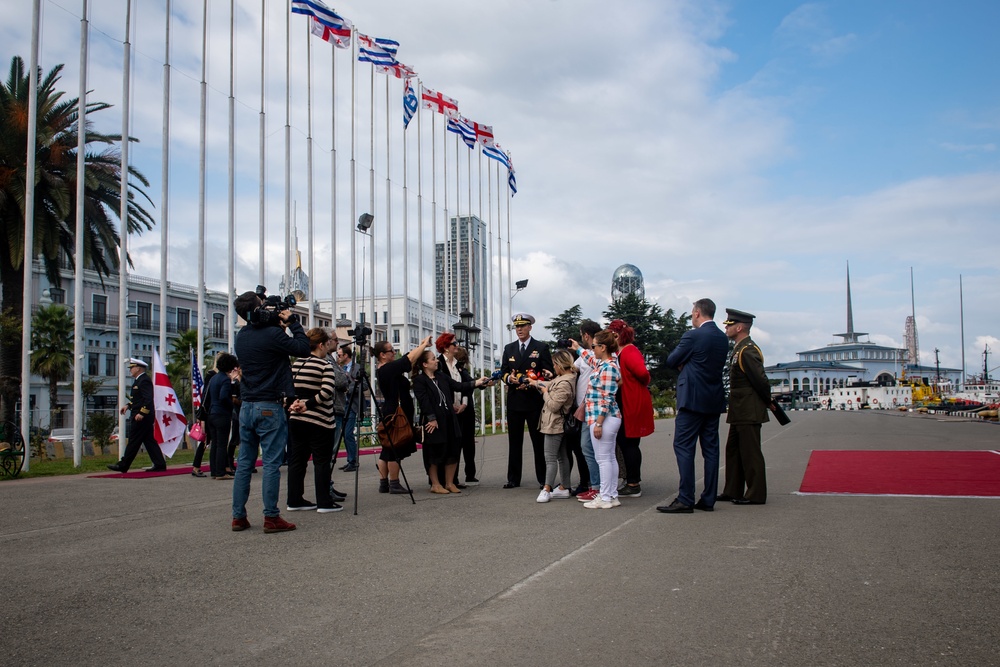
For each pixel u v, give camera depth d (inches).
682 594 180.7
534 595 181.6
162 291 660.7
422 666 137.7
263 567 214.5
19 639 154.9
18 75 917.2
